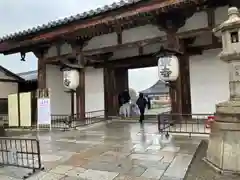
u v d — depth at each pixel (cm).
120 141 728
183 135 761
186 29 888
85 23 955
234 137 425
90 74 1412
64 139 801
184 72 1041
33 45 1177
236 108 431
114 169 470
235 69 451
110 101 1352
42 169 486
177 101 885
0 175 465
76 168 486
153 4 796
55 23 1005
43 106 1050
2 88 1507
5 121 1330
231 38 444
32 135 911
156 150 598
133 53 1263
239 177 400
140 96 1191
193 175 421
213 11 807
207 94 1013
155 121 1166
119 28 978
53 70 1357
